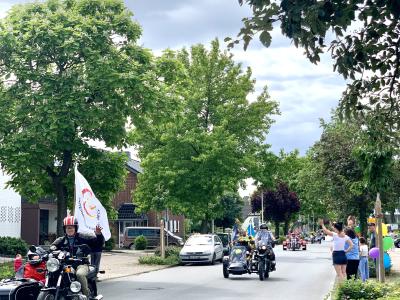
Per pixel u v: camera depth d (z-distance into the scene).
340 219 28.30
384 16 6.88
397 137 8.71
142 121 24.66
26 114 22.00
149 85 23.42
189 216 39.09
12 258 33.72
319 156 26.91
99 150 25.28
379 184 8.69
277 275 25.23
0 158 22.47
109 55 23.12
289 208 79.94
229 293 18.30
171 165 38.38
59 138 22.19
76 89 22.02
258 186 44.06
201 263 34.66
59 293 10.90
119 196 63.94
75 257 11.42
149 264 33.16
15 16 23.83
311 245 74.69
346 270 16.50
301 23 6.52
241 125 40.06
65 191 26.28
